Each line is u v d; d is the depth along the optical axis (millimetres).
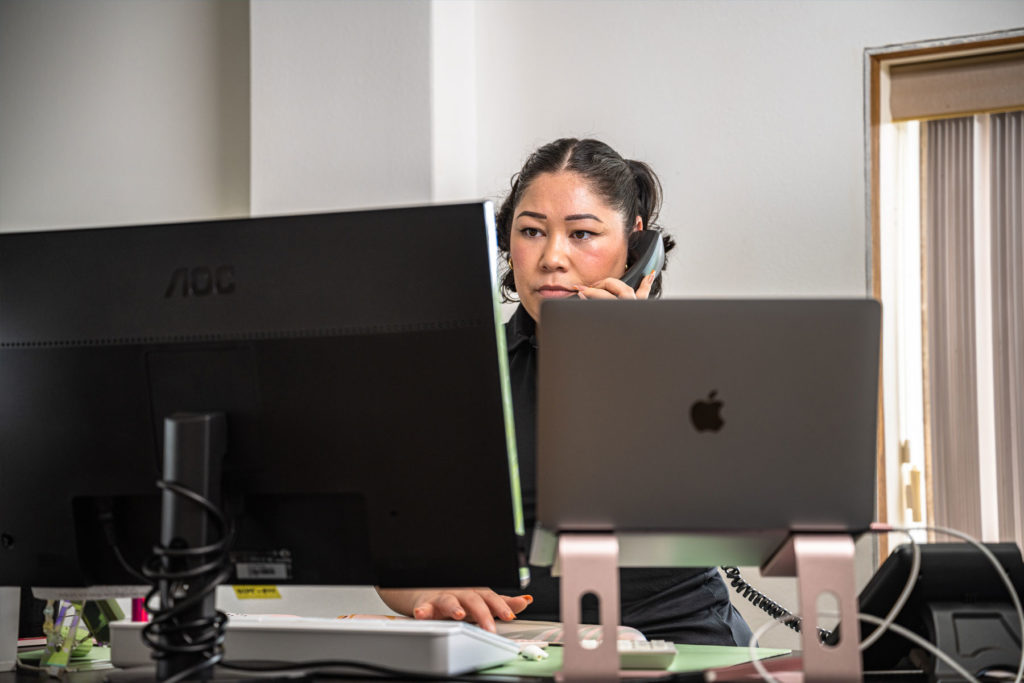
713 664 1139
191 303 1043
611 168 1932
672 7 2781
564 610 916
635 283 1914
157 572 955
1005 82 2605
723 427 920
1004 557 1042
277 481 1025
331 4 2961
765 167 2680
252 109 3037
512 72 2939
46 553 1079
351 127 2924
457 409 995
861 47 2615
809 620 915
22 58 3502
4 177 3500
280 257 1033
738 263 2688
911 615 1087
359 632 1008
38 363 1072
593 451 923
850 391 922
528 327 1891
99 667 1256
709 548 999
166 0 3373
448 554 1008
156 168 3352
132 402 1051
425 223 1009
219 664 1011
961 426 2891
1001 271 2871
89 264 1070
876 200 2609
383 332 1005
